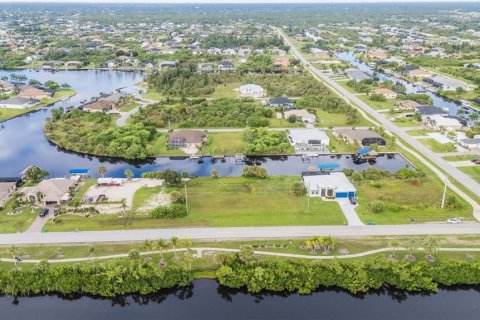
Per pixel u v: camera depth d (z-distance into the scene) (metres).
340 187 137.38
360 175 150.25
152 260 105.62
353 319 92.00
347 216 125.25
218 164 170.38
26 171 153.50
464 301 97.19
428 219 123.44
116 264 101.69
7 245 112.12
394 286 99.69
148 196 138.75
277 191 141.88
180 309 96.12
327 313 93.88
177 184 147.25
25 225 121.69
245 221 122.94
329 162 171.38
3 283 98.44
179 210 125.25
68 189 140.25
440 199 135.50
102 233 117.12
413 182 147.12
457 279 99.19
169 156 177.75
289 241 113.00
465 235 115.50
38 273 99.19
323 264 100.75
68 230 118.81
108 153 178.62
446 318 92.00
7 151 188.00
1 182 145.38
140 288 98.50
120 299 99.25
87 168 168.38
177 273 100.06
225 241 113.38
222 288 101.00
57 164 173.25
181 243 106.69
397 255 106.88
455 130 199.75
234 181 150.50
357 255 106.75
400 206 128.62
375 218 123.94
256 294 99.94
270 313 94.19
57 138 197.25
